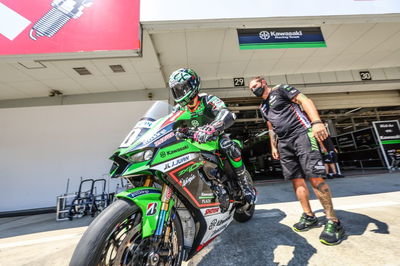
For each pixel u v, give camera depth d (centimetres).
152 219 98
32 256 194
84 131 624
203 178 133
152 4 356
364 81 738
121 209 93
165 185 111
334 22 391
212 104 149
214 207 133
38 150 595
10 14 329
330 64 683
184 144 121
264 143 991
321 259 137
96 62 523
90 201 434
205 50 544
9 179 567
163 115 150
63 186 574
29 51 323
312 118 168
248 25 378
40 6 334
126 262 92
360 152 743
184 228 127
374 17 389
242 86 705
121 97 673
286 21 379
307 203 200
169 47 520
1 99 652
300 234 184
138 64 546
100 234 83
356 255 139
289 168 204
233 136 1198
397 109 1034
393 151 642
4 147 589
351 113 1064
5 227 363
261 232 196
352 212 231
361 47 595
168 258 106
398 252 138
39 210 526
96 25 338
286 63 650
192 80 140
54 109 634
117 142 627
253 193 176
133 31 344
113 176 112
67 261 178
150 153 106
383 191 326
